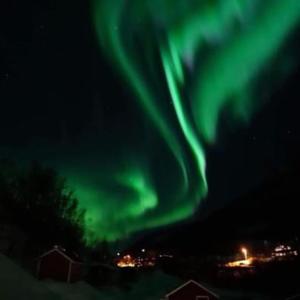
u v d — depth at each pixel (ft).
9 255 140.46
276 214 459.73
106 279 186.39
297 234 378.53
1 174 178.81
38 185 181.47
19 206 173.99
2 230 153.89
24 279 102.01
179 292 121.49
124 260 324.19
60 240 177.17
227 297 188.44
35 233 168.66
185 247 416.46
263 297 189.67
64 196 189.57
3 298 83.35
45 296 96.78
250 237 411.34
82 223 195.42
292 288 196.85
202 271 264.52
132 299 166.40
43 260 135.74
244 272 249.96
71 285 131.75
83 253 195.62
